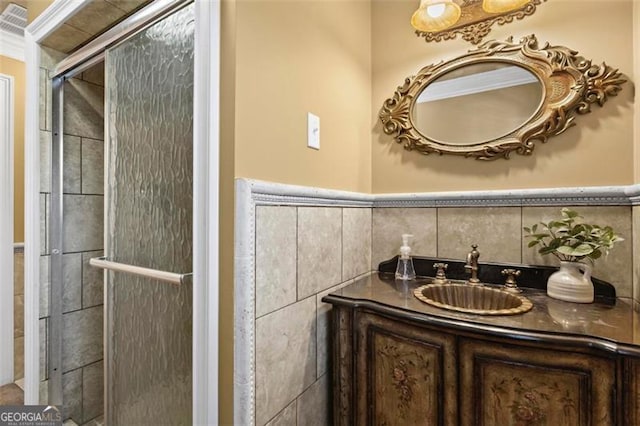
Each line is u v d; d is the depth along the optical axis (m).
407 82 1.41
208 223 0.79
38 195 1.32
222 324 0.79
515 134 1.19
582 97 1.09
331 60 1.19
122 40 1.09
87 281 1.46
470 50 1.29
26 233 1.31
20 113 2.09
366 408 0.96
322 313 1.09
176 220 0.92
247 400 0.76
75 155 1.43
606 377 0.67
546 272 1.11
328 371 1.11
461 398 0.79
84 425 1.42
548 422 0.71
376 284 1.20
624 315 0.83
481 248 1.25
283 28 0.94
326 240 1.12
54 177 1.37
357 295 1.03
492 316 0.83
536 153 1.17
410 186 1.41
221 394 0.79
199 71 0.80
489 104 1.25
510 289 1.10
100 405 1.49
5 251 1.97
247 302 0.77
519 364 0.73
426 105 1.37
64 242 1.39
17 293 2.02
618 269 1.02
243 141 0.79
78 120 1.44
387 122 1.46
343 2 1.29
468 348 0.79
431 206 1.35
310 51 1.07
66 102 1.40
